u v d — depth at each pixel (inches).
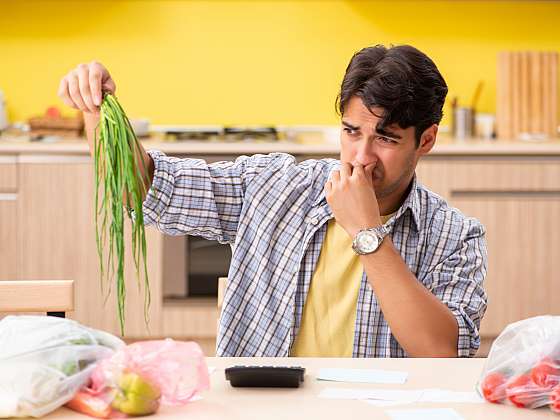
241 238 86.5
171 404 59.0
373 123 78.5
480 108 212.8
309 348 83.8
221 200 87.9
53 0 206.1
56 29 206.7
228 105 210.7
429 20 210.4
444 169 187.5
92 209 185.9
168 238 187.2
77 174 185.6
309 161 90.3
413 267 85.2
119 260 69.9
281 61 210.2
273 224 85.8
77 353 58.6
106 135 73.1
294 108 211.5
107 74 78.3
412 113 78.5
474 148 186.9
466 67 211.6
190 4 208.1
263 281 84.8
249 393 62.4
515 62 205.3
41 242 186.4
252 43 209.6
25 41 206.5
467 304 83.3
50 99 208.1
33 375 57.1
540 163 188.9
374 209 80.0
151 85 209.3
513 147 187.8
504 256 190.2
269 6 208.8
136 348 58.7
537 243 190.5
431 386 64.4
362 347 82.9
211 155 184.5
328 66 210.5
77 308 187.5
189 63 209.3
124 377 57.3
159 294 187.9
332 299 84.2
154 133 204.5
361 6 209.2
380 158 80.3
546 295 191.5
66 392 57.9
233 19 208.8
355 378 65.7
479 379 62.5
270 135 195.6
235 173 89.2
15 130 201.5
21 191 185.8
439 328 78.6
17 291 83.7
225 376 64.8
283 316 84.1
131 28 207.8
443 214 87.0
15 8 205.8
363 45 210.2
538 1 210.4
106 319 187.6
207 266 189.0
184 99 209.9
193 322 188.9
